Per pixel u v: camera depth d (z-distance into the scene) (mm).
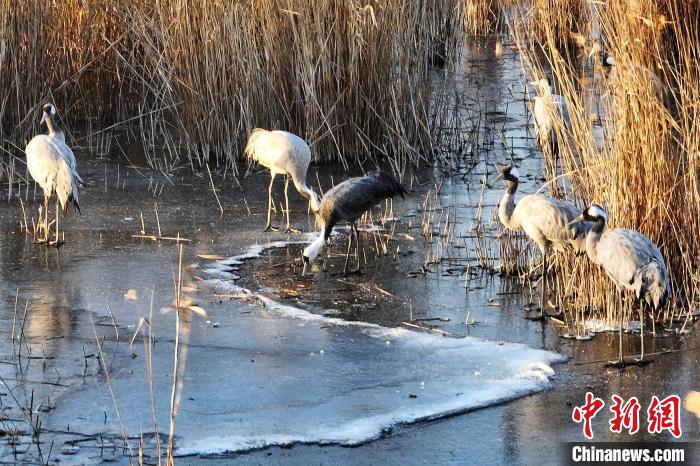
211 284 13234
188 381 10250
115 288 13023
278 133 15836
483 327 11875
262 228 15781
